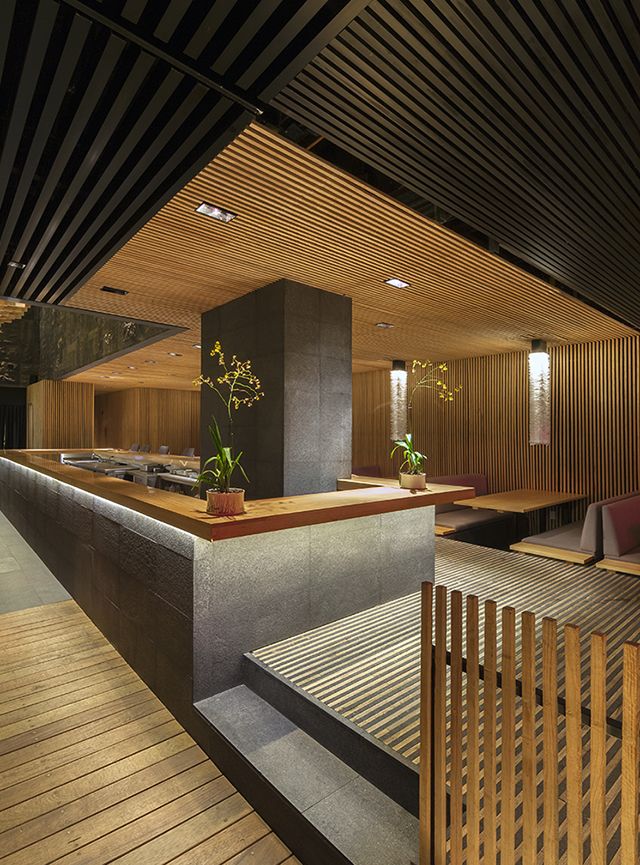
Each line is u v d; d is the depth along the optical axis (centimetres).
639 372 627
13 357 1473
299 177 259
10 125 196
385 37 158
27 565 586
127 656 350
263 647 297
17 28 155
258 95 182
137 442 1403
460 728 146
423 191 257
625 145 218
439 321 558
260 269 394
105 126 198
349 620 341
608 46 165
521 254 341
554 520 683
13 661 355
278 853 198
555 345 700
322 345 446
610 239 315
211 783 235
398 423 820
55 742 264
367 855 175
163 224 312
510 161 228
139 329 705
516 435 749
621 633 321
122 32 153
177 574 278
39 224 286
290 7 144
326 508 291
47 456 730
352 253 359
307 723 242
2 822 212
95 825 211
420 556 406
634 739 107
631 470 634
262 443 440
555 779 124
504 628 132
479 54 166
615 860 159
